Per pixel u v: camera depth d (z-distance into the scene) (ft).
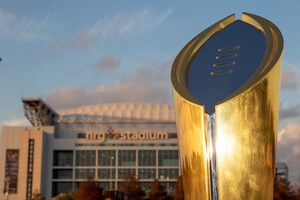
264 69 30.25
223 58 33.55
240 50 33.53
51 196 476.95
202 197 30.04
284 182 257.55
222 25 35.81
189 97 30.94
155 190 345.31
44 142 482.28
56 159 500.33
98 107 536.83
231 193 28.96
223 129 28.99
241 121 28.86
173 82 33.06
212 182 29.60
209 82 32.73
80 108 536.42
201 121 29.66
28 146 470.80
